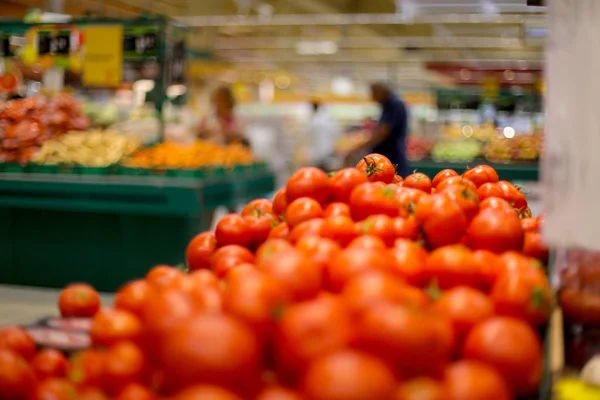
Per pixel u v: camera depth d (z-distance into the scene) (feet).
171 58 19.03
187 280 4.50
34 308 15.05
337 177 6.81
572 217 4.39
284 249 5.05
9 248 17.33
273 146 49.70
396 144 21.48
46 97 19.02
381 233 5.59
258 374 3.36
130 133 19.60
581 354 5.04
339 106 99.71
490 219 5.52
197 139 24.34
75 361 4.02
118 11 37.58
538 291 4.47
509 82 53.88
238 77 83.51
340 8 44.32
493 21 34.53
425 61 61.21
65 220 16.99
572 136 4.41
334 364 3.05
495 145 30.22
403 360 3.31
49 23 18.43
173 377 3.27
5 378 4.18
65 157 16.80
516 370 3.71
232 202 18.66
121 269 16.85
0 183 16.83
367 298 3.75
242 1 41.68
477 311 4.13
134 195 16.21
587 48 4.40
